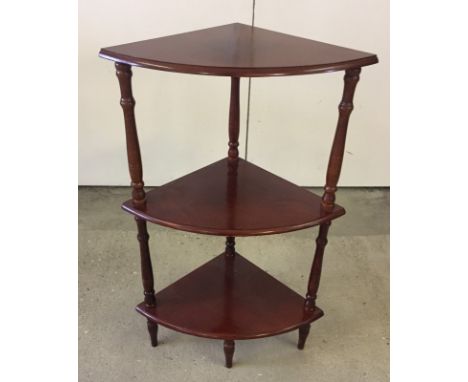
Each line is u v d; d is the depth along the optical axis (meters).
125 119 1.39
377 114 2.66
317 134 2.68
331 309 2.03
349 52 1.37
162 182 2.78
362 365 1.78
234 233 1.42
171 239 2.45
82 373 1.71
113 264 2.24
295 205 1.56
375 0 2.37
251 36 1.55
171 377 1.71
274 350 1.84
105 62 2.47
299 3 2.37
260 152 2.71
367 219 2.65
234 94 1.76
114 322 1.93
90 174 2.76
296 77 2.51
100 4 2.34
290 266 2.29
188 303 1.79
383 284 2.18
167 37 1.51
